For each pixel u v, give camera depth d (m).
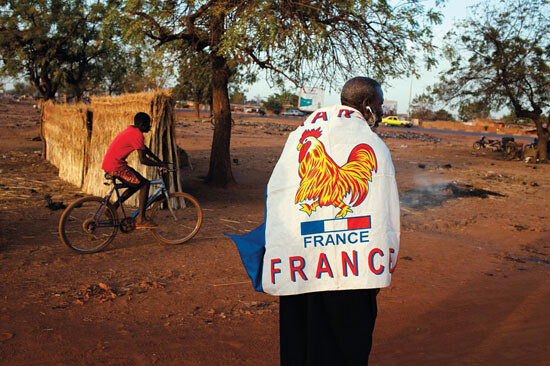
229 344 3.24
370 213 1.95
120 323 3.54
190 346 3.17
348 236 1.96
